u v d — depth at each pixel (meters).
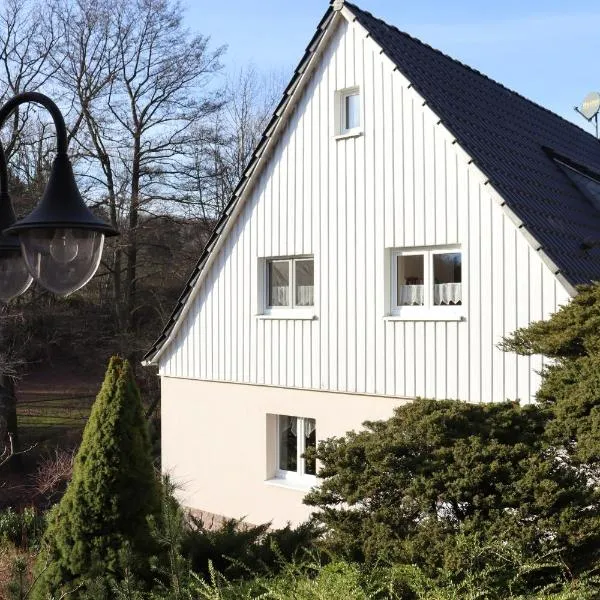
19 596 5.61
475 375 10.17
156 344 14.60
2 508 17.55
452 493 5.02
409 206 10.95
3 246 4.73
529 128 14.38
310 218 12.18
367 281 11.41
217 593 4.82
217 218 27.94
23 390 25.39
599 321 6.37
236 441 13.18
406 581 4.59
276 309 12.80
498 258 9.99
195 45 25.89
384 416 11.16
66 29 23.66
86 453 6.02
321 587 4.37
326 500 5.56
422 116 10.84
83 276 4.17
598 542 4.88
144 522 6.00
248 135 32.16
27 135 23.23
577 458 5.49
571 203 11.89
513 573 4.60
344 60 11.82
